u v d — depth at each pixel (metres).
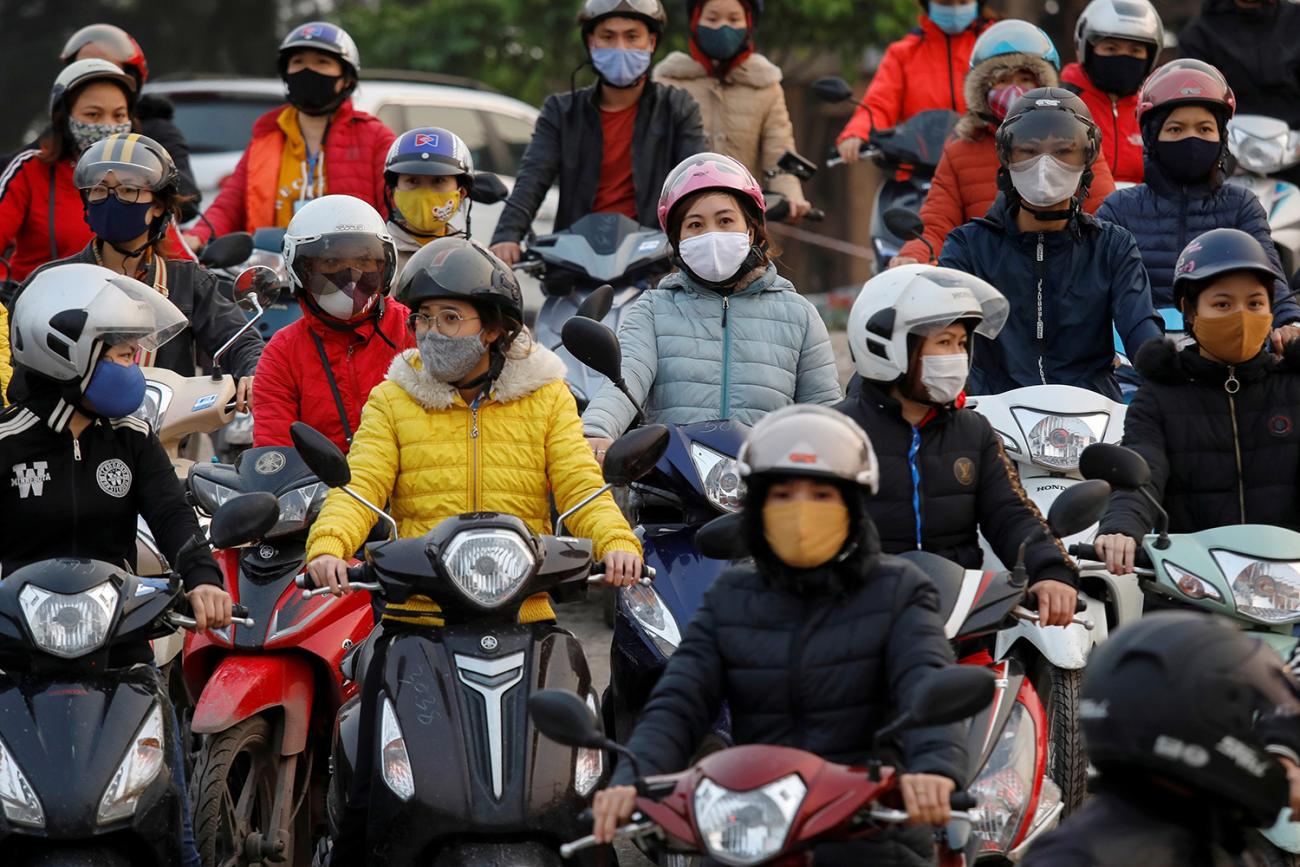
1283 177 33.41
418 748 14.43
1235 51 32.88
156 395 19.72
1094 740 10.39
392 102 43.75
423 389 16.22
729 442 17.84
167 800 14.55
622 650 17.39
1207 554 16.20
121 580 14.73
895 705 12.08
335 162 29.84
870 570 12.45
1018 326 20.67
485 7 64.69
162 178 20.78
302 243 18.67
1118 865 10.25
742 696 12.48
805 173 29.41
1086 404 19.12
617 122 28.38
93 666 14.53
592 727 11.72
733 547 14.12
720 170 19.05
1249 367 17.70
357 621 17.83
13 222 26.59
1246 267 17.14
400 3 71.44
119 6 82.56
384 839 14.48
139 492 16.06
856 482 12.04
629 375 18.92
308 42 29.19
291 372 19.31
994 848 14.81
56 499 15.69
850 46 60.28
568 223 28.55
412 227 24.83
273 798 17.19
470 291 15.66
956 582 14.70
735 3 31.45
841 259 69.25
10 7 82.00
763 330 19.31
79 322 15.13
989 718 15.02
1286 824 14.77
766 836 10.80
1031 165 19.77
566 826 14.39
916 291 15.30
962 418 15.89
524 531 14.83
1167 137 22.98
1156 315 20.16
